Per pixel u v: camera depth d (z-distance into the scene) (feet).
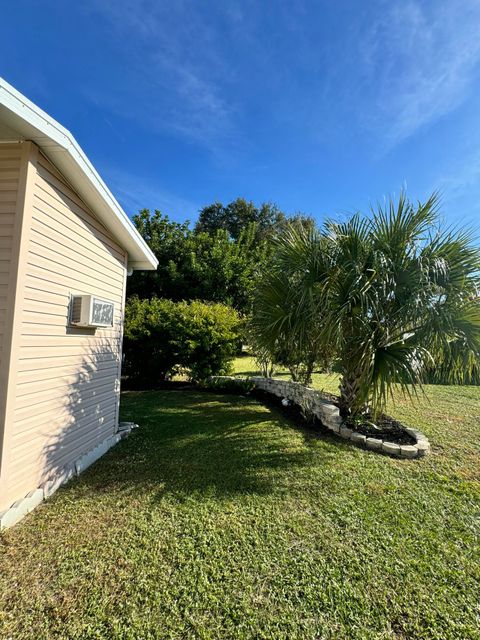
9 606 5.68
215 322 26.94
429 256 12.95
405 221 13.35
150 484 9.90
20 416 8.17
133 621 5.44
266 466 11.18
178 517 8.21
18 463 8.15
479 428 15.31
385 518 8.25
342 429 14.28
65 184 9.95
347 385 15.56
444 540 7.47
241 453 12.32
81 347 11.16
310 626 5.40
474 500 9.12
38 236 8.66
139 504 8.79
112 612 5.60
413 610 5.70
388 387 12.32
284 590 6.08
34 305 8.58
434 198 13.09
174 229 53.83
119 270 14.37
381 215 13.62
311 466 11.18
